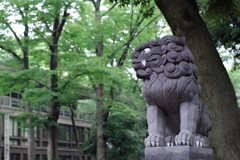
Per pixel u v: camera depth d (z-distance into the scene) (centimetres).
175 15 662
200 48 661
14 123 2527
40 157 2722
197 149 369
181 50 367
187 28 659
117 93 2000
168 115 401
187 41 666
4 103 2344
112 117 1892
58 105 1485
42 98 1324
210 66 662
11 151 2453
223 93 666
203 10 969
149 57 373
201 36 662
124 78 1475
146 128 2106
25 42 1409
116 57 1847
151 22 1769
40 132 2744
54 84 1457
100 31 1639
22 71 1326
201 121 407
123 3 795
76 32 1433
